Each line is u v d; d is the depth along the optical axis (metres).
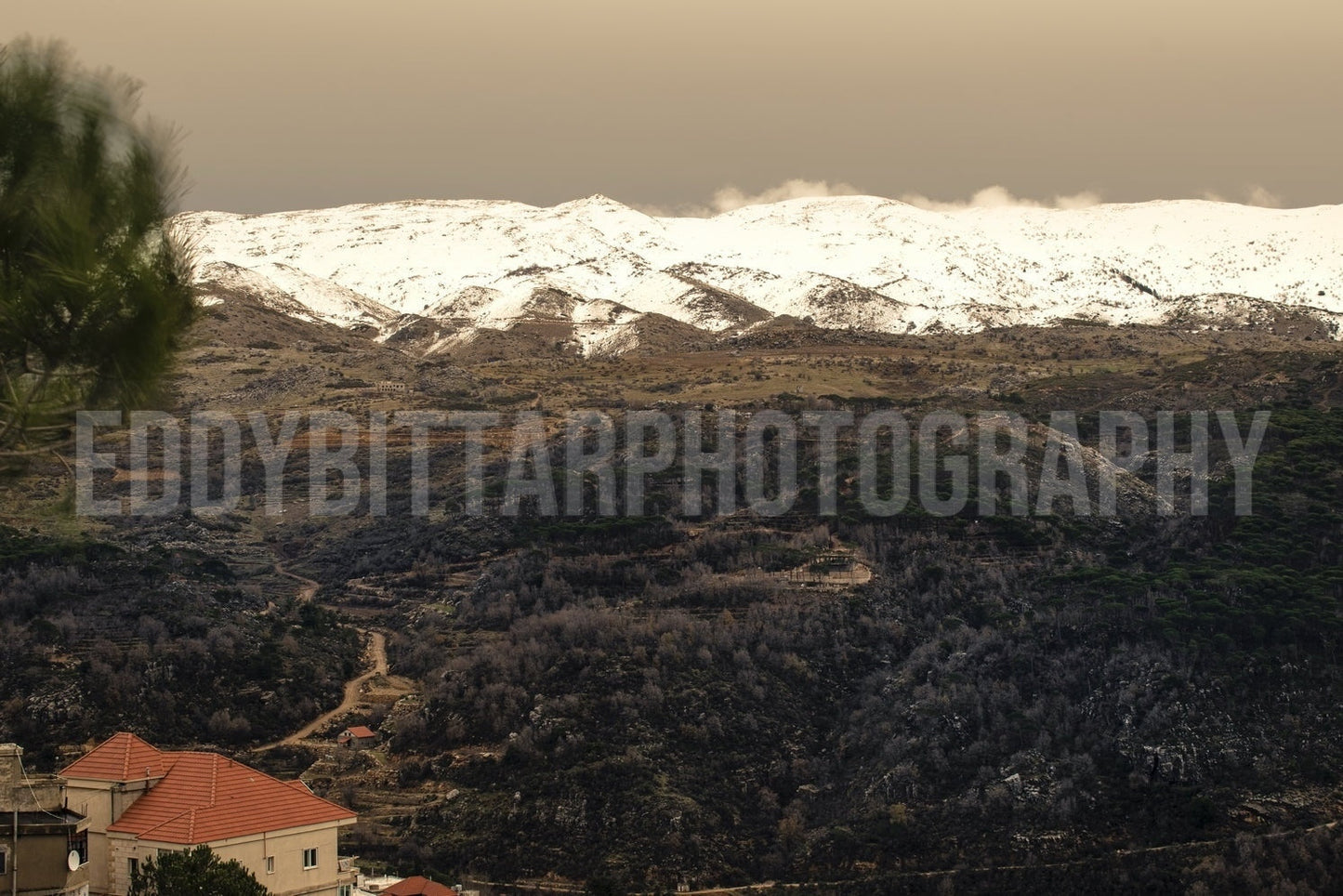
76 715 142.00
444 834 132.38
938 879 124.50
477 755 143.25
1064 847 127.31
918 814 133.00
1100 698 144.50
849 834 131.25
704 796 137.62
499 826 132.25
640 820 132.00
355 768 143.88
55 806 75.19
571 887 125.69
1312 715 139.62
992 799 132.25
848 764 144.50
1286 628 150.62
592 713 147.50
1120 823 129.75
